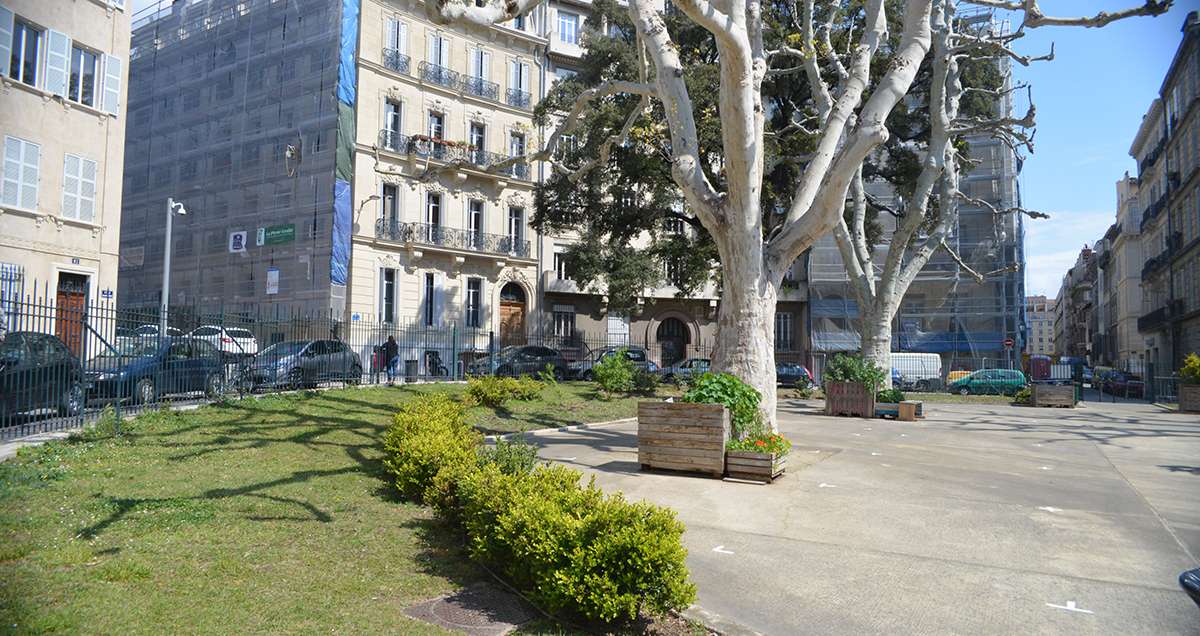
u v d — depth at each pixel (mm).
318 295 31469
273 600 4574
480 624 4461
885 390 18766
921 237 28812
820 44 19016
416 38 35438
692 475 9031
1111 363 63375
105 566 4887
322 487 7641
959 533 6609
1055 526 6887
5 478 6879
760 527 6785
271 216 33688
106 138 21828
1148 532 6699
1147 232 45344
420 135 34250
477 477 5816
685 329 43875
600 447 11484
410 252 34125
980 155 41156
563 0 40750
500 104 38219
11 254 19125
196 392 13547
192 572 4949
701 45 24438
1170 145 36875
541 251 39750
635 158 23078
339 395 15516
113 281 22000
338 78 32219
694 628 4551
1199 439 13938
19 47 19391
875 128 10414
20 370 9828
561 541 4648
